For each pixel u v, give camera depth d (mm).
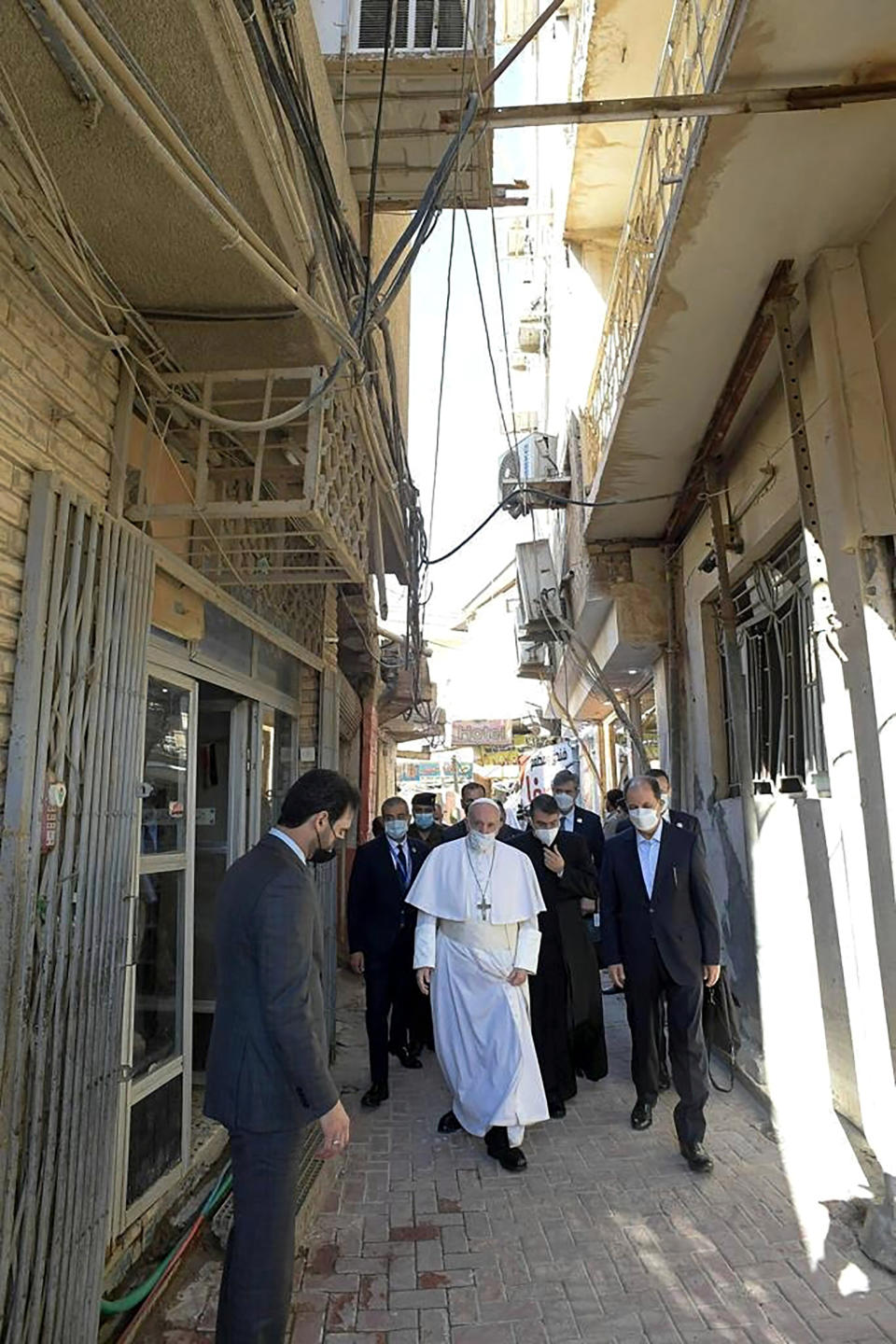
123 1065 2863
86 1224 2535
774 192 3650
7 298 2443
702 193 3643
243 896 2396
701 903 4059
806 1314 2758
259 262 2414
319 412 3299
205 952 5086
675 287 4258
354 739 10625
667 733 7594
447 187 4984
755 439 5367
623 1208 3479
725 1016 5207
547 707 18703
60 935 2463
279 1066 2293
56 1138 2398
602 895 4387
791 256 4039
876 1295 2850
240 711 5031
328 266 3520
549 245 10883
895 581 3650
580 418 7984
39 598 2441
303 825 2561
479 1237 3271
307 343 3422
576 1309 2805
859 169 3531
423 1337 2672
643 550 7797
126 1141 3062
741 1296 2861
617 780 14000
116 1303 2736
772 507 5000
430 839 6488
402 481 6004
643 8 6320
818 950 4316
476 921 4109
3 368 2422
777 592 5395
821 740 4621
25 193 2447
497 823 4195
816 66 3184
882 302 3814
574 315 8203
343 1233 3303
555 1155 4012
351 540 4047
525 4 9422
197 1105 4484
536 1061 4070
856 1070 3766
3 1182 2156
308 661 5891
